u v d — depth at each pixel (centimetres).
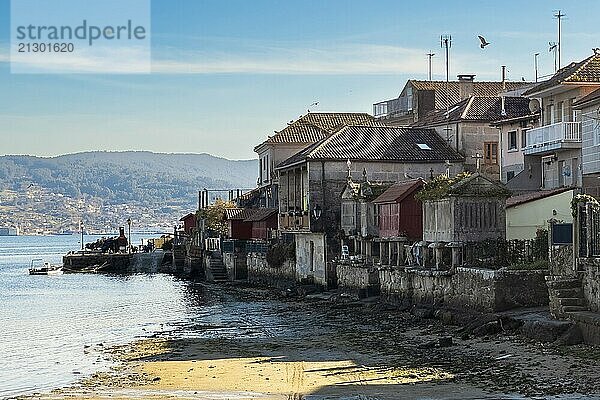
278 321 5394
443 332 4269
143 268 12475
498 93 8850
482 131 7369
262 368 3641
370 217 6162
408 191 5609
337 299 6166
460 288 4628
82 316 6172
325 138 7488
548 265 4222
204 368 3712
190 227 13812
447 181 5044
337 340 4350
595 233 3653
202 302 7031
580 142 5566
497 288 4241
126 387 3338
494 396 2756
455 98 9188
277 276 8044
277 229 8362
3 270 13975
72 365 3969
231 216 9844
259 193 10531
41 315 6300
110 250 13925
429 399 2788
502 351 3519
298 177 7438
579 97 5691
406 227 5600
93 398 3117
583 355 3253
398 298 5369
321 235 6869
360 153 7038
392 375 3269
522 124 6781
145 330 5238
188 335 4912
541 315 3906
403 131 7500
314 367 3591
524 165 6378
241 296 7419
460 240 4841
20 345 4691
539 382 2911
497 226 4903
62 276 11719
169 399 3034
